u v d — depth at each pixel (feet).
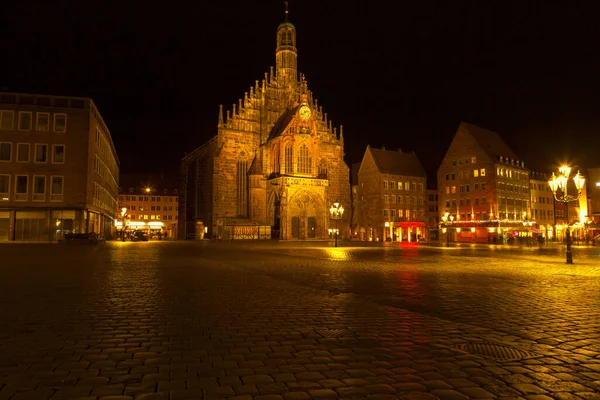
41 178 171.73
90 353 21.13
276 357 20.67
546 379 17.99
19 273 56.08
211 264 73.92
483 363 19.99
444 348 22.39
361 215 304.50
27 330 25.68
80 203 174.29
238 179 259.60
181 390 16.47
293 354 21.17
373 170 297.33
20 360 20.01
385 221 289.94
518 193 291.58
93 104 186.50
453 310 32.65
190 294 39.58
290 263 77.71
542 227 311.06
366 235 299.17
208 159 273.95
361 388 16.83
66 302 34.99
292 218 246.06
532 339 24.31
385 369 19.07
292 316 30.07
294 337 24.39
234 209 256.32
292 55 287.07
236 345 22.68
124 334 24.89
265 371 18.70
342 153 289.74
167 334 24.93
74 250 116.78
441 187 304.91
